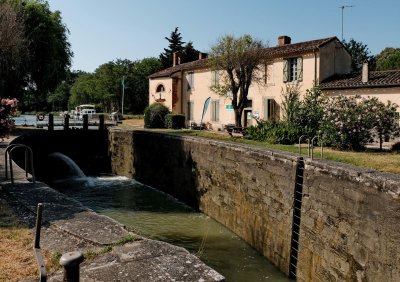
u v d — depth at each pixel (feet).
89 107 229.04
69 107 322.75
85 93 296.51
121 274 15.08
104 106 260.83
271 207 41.14
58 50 98.99
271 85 88.89
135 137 83.10
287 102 69.31
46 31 92.17
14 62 77.51
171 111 114.01
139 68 249.34
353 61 195.42
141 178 80.38
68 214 23.39
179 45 235.40
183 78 117.29
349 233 28.68
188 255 17.04
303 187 35.70
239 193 48.67
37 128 100.78
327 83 76.69
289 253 36.83
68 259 11.37
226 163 52.42
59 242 19.19
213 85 94.84
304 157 36.73
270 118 83.20
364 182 27.17
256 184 44.62
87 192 70.49
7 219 22.74
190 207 61.67
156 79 124.47
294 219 36.73
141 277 14.85
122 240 18.72
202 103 109.19
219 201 53.93
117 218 54.65
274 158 41.01
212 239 46.78
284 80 85.40
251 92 93.97
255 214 44.50
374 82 67.82
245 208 46.93
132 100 244.83
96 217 22.80
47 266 16.46
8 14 73.56
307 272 34.22
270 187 41.55
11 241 19.42
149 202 64.18
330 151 48.88
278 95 87.40
